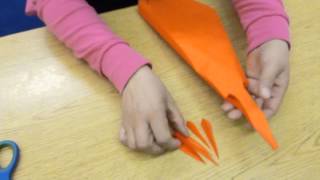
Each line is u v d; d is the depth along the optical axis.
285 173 0.50
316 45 0.63
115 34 0.58
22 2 0.94
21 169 0.48
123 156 0.50
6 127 0.51
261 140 0.53
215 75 0.54
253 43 0.57
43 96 0.54
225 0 0.67
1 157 0.49
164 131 0.49
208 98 0.56
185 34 0.59
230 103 0.54
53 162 0.49
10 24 0.91
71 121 0.52
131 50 0.54
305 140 0.53
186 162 0.50
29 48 0.58
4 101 0.53
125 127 0.51
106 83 0.56
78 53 0.56
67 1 0.58
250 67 0.57
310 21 0.66
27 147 0.50
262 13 0.59
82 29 0.56
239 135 0.53
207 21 0.61
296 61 0.61
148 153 0.50
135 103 0.51
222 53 0.57
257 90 0.54
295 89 0.58
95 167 0.49
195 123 0.53
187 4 0.62
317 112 0.56
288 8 0.67
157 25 0.60
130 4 0.83
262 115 0.51
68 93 0.55
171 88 0.56
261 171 0.50
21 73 0.56
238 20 0.64
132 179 0.48
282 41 0.56
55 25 0.57
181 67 0.59
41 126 0.52
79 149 0.50
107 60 0.53
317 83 0.59
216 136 0.52
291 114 0.55
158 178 0.49
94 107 0.54
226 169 0.50
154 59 0.59
